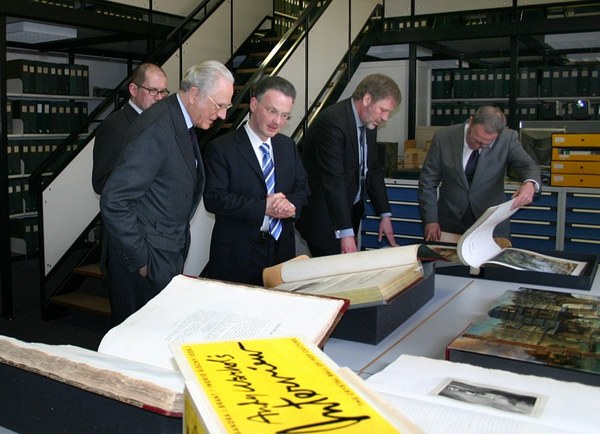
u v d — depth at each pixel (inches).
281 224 103.3
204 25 241.3
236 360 25.7
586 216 175.9
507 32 211.5
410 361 36.7
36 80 246.7
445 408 29.0
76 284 183.5
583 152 174.7
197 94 84.4
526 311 51.0
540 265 73.0
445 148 121.0
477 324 47.3
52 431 30.8
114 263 91.4
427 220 123.1
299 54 193.6
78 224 179.2
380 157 194.7
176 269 89.8
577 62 250.5
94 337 161.0
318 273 57.6
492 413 28.5
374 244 196.5
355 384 22.9
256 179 99.6
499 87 226.4
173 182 85.0
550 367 37.8
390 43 229.6
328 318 35.9
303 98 197.3
